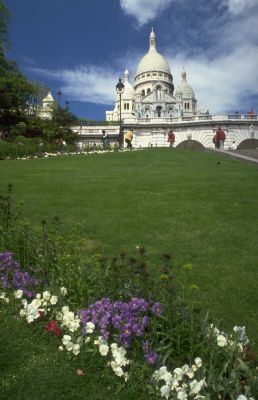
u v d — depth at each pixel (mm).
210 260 8344
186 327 4820
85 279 5953
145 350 4520
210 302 6562
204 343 4633
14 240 7266
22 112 55719
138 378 4355
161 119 73750
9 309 5707
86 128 70000
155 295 5355
